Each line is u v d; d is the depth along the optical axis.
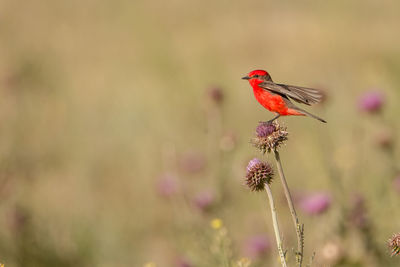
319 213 13.51
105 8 45.25
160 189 15.98
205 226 14.07
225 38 36.97
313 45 32.91
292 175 18.22
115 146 22.88
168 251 16.19
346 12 38.94
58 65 34.59
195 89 26.81
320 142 16.05
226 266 11.00
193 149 21.14
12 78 26.16
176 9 44.50
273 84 11.37
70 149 22.86
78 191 19.39
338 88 23.06
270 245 12.68
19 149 21.77
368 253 12.77
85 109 26.67
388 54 29.67
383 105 17.00
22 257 14.77
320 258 11.98
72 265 15.38
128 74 31.80
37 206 17.94
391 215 14.16
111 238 16.80
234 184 16.52
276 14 42.50
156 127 23.41
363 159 15.44
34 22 42.41
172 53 34.22
